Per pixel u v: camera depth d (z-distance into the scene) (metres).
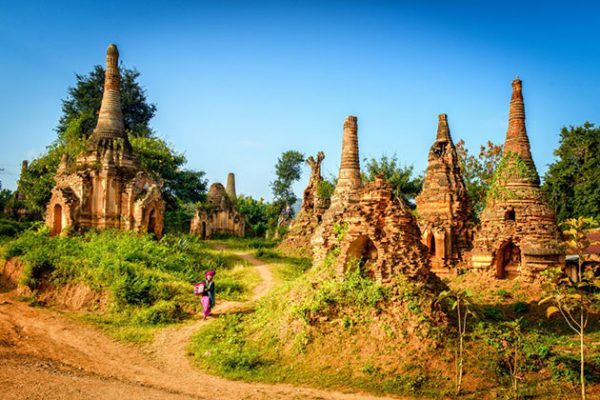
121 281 23.80
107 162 35.16
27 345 18.05
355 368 15.36
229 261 38.38
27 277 25.23
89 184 34.91
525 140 26.47
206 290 22.38
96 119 63.12
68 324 21.16
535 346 15.84
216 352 17.41
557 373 14.48
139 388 14.33
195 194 66.06
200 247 39.28
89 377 15.07
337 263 19.14
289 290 20.92
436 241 28.75
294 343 16.88
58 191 34.31
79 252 28.45
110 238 31.81
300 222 47.75
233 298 26.80
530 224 24.55
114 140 37.19
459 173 30.58
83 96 67.69
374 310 16.84
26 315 22.08
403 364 15.09
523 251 23.92
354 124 35.34
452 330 16.41
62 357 17.11
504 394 13.67
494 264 25.25
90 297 23.98
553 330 19.64
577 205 43.19
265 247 50.91
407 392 14.01
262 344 17.81
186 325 21.28
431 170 30.61
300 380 15.18
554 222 24.84
